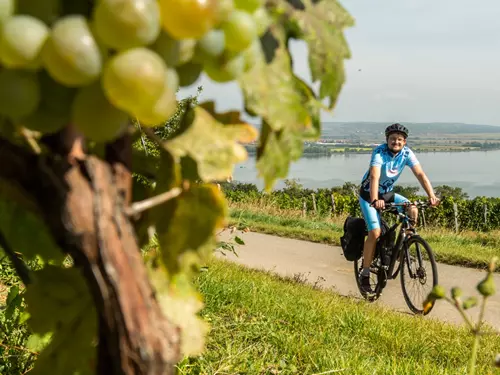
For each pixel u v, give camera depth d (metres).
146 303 0.97
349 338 5.75
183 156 1.21
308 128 1.12
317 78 1.16
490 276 1.56
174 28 0.93
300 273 10.69
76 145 0.99
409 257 7.75
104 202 0.96
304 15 1.15
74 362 1.31
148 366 0.95
